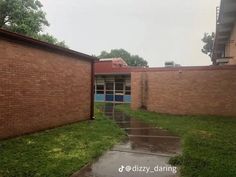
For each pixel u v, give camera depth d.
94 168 5.18
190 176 4.66
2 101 7.32
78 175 4.79
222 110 14.04
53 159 5.59
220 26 15.79
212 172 4.78
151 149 6.75
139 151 6.54
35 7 24.77
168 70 15.92
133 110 17.19
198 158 5.64
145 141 7.73
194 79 14.91
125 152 6.43
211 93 14.38
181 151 6.53
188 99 15.08
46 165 5.18
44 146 6.71
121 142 7.58
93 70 12.59
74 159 5.62
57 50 9.73
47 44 8.95
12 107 7.68
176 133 9.04
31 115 8.48
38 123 8.83
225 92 13.98
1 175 4.59
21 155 5.82
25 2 23.92
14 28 21.77
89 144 7.05
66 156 5.85
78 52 11.01
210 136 8.23
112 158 5.89
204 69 14.59
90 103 12.47
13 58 7.68
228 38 18.75
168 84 15.88
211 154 6.03
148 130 9.73
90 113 12.46
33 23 23.53
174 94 15.60
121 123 11.65
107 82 28.11
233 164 5.25
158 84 16.39
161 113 15.68
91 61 12.49
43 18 25.50
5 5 22.56
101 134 8.54
